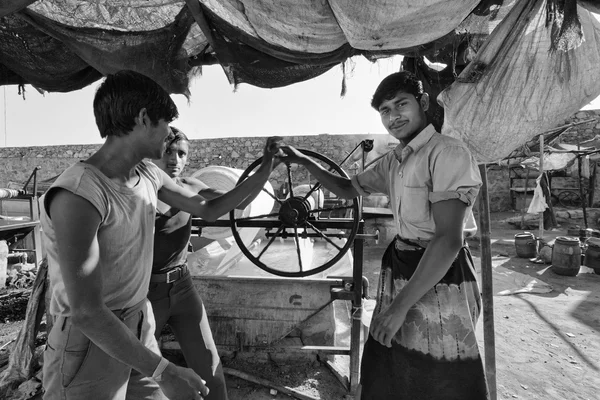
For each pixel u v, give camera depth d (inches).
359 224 83.3
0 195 188.4
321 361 99.0
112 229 40.2
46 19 80.3
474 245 287.4
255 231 145.4
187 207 60.3
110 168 41.3
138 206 43.8
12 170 444.8
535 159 348.5
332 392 89.8
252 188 65.4
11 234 194.5
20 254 201.2
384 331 44.7
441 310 50.4
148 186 48.0
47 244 41.6
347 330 126.5
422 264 44.3
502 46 66.6
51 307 43.9
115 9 82.9
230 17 75.1
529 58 66.1
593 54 64.6
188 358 69.6
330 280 94.0
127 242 42.6
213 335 98.2
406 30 64.6
